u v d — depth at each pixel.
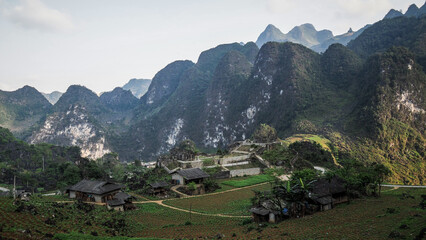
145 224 57.84
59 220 48.97
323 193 63.28
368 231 39.81
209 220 60.22
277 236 42.88
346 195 69.12
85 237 40.94
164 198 88.12
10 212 47.66
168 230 52.72
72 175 118.81
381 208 57.38
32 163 191.75
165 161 131.12
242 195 88.38
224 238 45.12
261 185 104.56
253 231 48.34
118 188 78.31
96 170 125.56
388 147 193.12
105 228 49.31
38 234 40.28
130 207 72.19
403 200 65.38
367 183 77.25
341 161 166.50
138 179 116.94
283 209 56.81
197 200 83.25
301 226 47.97
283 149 150.50
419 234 34.06
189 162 125.38
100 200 73.44
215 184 100.12
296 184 56.91
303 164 129.88
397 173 168.62
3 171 138.00
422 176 166.75
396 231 36.34
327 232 41.78
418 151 193.38
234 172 121.50
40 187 130.88
